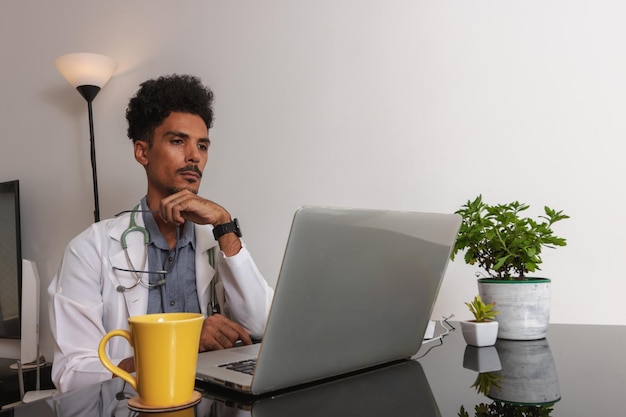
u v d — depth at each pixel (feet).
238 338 3.67
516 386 2.19
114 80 7.23
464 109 5.14
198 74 6.64
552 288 4.78
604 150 4.60
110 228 4.44
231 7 6.43
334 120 5.78
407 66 5.41
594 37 4.65
